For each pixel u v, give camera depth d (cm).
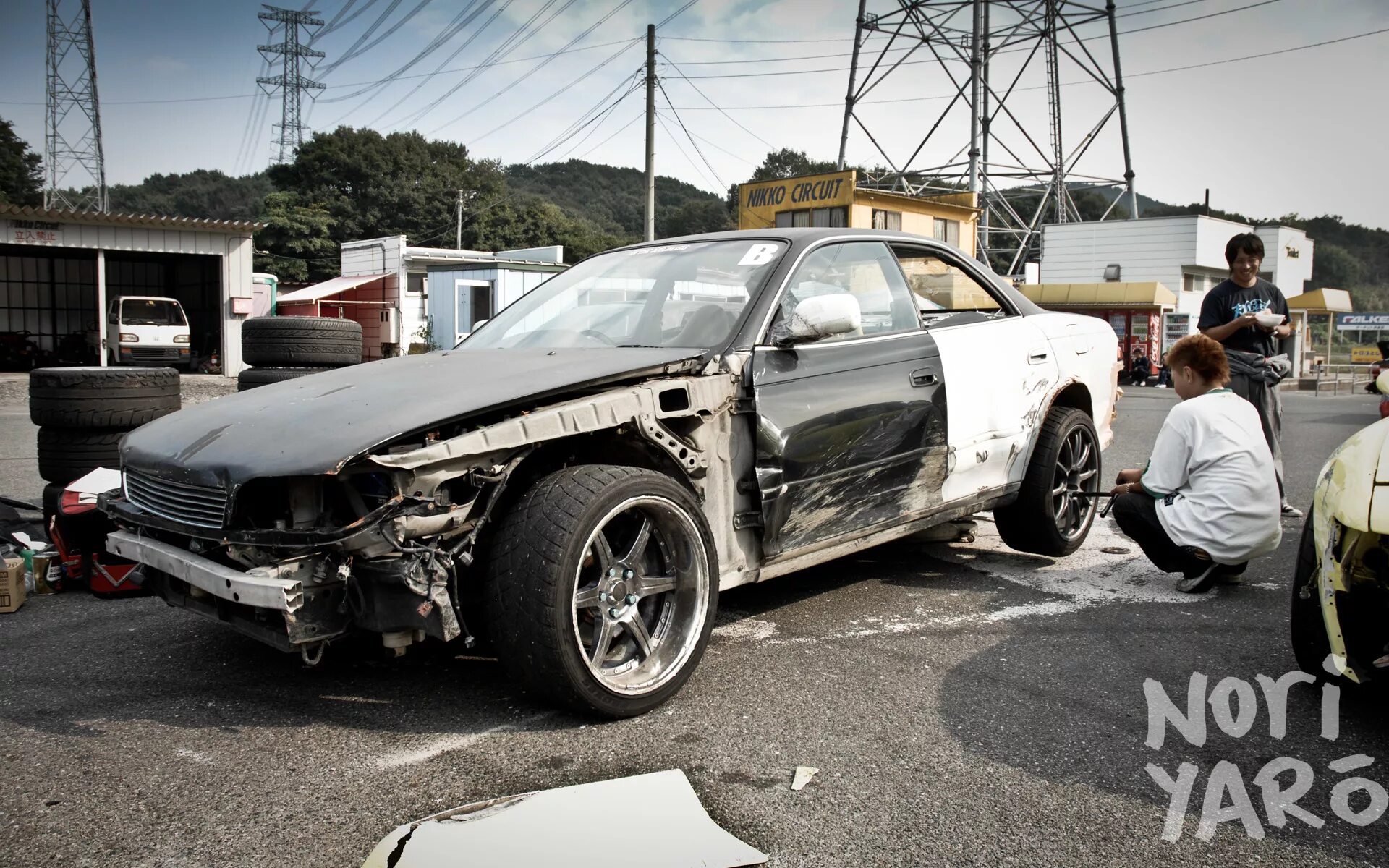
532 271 3091
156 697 323
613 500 293
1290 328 586
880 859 222
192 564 284
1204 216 3678
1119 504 451
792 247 393
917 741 286
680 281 399
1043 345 491
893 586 459
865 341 397
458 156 6931
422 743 286
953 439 427
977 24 3206
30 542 491
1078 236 3906
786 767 269
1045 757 276
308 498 278
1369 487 284
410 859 213
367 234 6219
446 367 348
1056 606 425
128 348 2356
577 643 285
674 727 296
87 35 5762
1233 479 421
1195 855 225
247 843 230
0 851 227
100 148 5831
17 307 2973
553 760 273
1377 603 292
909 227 2972
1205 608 423
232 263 2484
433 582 272
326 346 741
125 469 335
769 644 373
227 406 340
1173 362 447
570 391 304
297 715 308
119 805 249
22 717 307
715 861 215
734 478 346
